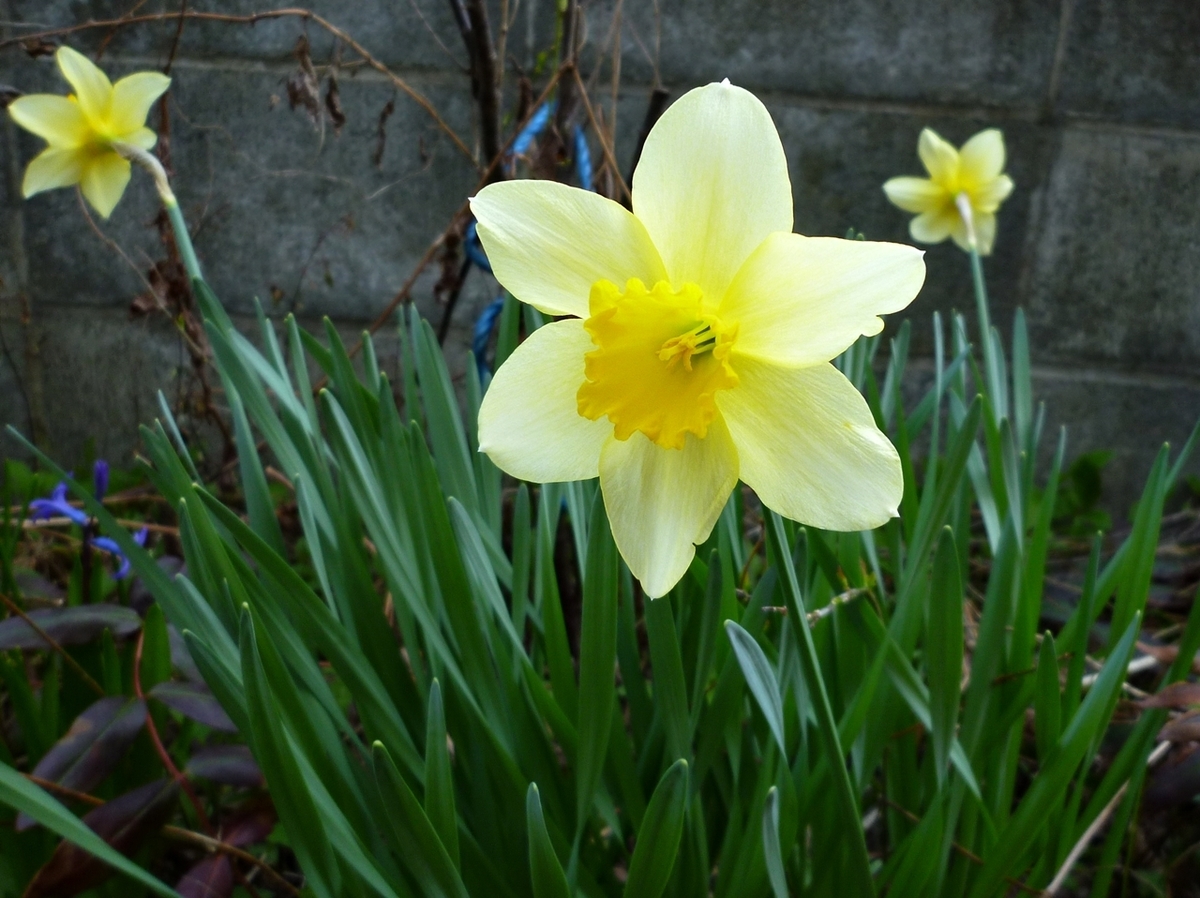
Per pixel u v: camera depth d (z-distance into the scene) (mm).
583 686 236
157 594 238
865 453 191
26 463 660
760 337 195
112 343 653
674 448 206
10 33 585
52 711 313
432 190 626
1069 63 632
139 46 598
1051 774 248
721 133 199
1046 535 297
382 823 246
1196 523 595
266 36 598
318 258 638
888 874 268
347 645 247
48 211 627
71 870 253
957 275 668
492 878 251
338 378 285
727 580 267
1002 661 292
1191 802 343
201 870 271
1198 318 681
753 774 272
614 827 264
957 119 639
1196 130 646
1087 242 666
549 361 212
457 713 266
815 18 615
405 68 606
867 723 271
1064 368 692
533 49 591
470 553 250
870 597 280
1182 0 622
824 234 653
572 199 201
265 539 274
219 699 224
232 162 619
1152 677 440
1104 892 282
